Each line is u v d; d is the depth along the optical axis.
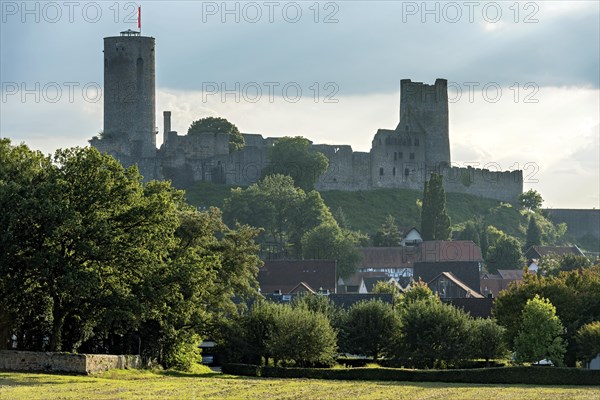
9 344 173.38
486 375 180.50
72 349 174.25
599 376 176.75
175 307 174.88
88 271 160.00
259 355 193.75
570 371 178.12
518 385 174.25
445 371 180.50
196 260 175.00
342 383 169.75
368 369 182.62
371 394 149.75
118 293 166.12
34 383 146.12
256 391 148.25
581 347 195.88
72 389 141.00
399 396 148.62
